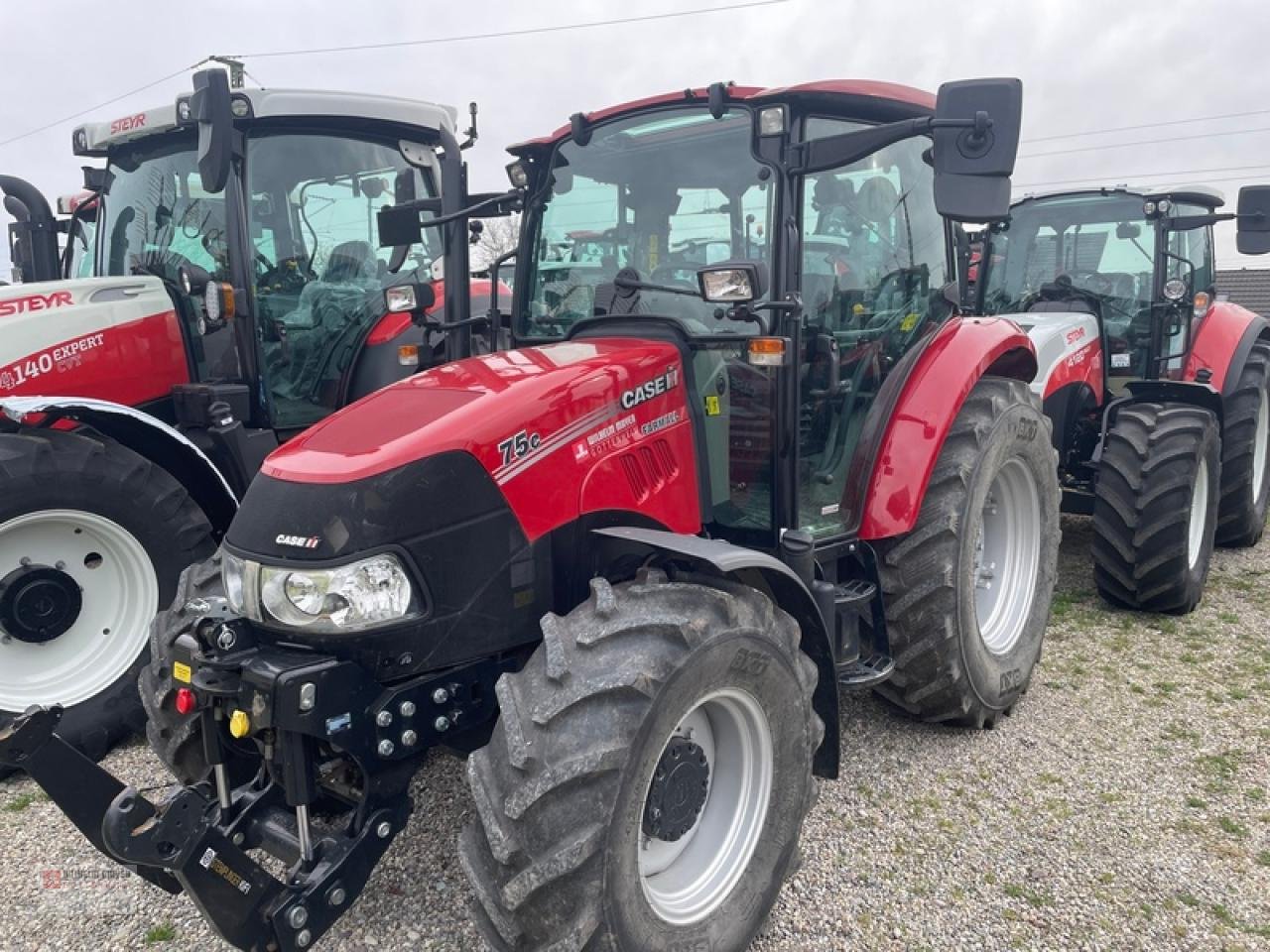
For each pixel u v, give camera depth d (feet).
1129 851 9.39
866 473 10.61
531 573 8.03
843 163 8.95
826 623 9.34
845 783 10.69
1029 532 12.87
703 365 9.71
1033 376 13.82
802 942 8.20
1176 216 18.15
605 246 10.44
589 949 6.60
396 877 9.13
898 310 11.31
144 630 12.42
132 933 8.52
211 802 7.97
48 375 13.17
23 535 11.83
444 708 7.65
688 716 7.82
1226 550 20.22
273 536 7.34
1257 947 8.05
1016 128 8.26
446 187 11.25
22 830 10.33
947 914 8.51
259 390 14.48
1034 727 11.99
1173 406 15.99
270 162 14.66
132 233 15.51
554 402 8.13
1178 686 13.08
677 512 9.27
